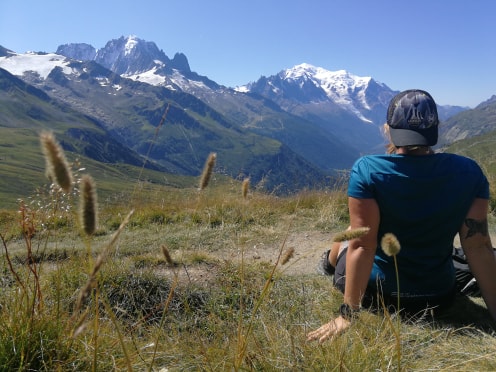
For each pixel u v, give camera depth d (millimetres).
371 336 1266
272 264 2607
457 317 1602
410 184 1386
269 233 3553
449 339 1386
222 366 1178
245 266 2430
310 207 4324
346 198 4359
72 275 2035
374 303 1618
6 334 1182
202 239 3432
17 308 1286
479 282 1503
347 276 1470
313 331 1429
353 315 1400
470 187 1417
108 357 1216
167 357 1290
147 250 3184
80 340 1212
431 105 1399
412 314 1578
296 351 1252
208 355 1239
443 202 1404
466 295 1809
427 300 1547
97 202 670
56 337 1205
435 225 1438
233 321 1705
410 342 1348
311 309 1763
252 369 1122
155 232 3748
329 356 1169
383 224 1479
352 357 1156
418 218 1422
